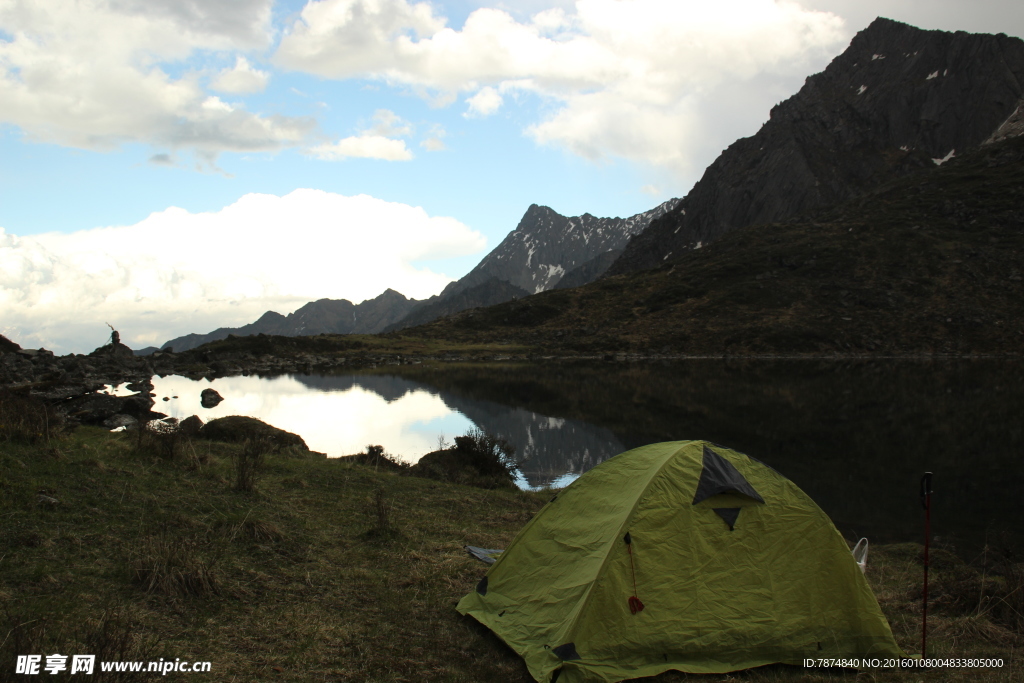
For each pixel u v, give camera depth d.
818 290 118.38
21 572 6.86
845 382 56.00
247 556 8.87
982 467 23.03
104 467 11.57
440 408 42.03
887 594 10.09
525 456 25.98
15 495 9.02
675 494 7.39
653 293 139.50
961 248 117.06
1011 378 57.00
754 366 80.44
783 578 7.28
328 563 9.32
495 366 92.06
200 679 5.51
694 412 38.59
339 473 15.95
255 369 86.62
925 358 88.56
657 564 6.98
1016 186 132.62
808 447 27.03
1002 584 9.06
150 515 9.53
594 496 8.07
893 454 25.50
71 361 61.34
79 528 8.52
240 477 12.30
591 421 35.31
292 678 5.86
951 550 14.20
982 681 6.61
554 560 7.71
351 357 108.12
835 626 7.23
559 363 97.94
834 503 18.42
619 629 6.65
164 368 82.88
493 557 10.48
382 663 6.43
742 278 133.75
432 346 126.38
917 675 6.81
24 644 5.23
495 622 7.50
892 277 114.69
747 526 7.39
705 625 6.85
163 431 15.09
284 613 7.31
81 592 6.72
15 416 13.18
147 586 7.15
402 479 16.45
